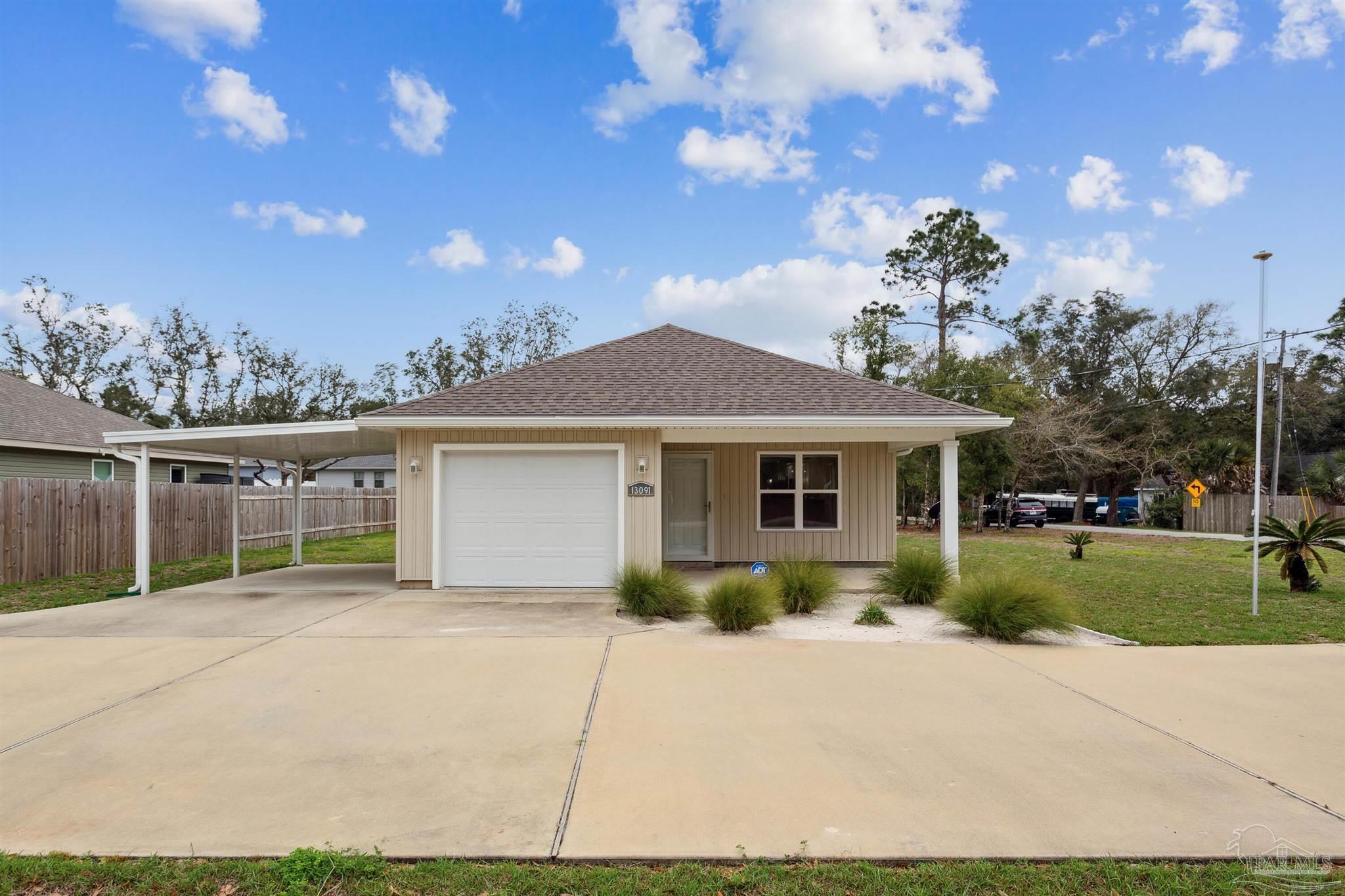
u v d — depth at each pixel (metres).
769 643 7.05
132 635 7.37
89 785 3.72
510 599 9.63
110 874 2.85
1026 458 28.77
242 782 3.75
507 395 10.80
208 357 33.28
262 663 6.21
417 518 10.42
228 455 14.56
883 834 3.21
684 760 4.07
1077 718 4.84
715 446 13.91
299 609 8.84
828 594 8.97
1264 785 3.76
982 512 30.12
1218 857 3.02
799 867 2.94
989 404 26.70
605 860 3.00
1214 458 30.28
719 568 13.66
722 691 5.42
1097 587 11.38
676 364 12.19
